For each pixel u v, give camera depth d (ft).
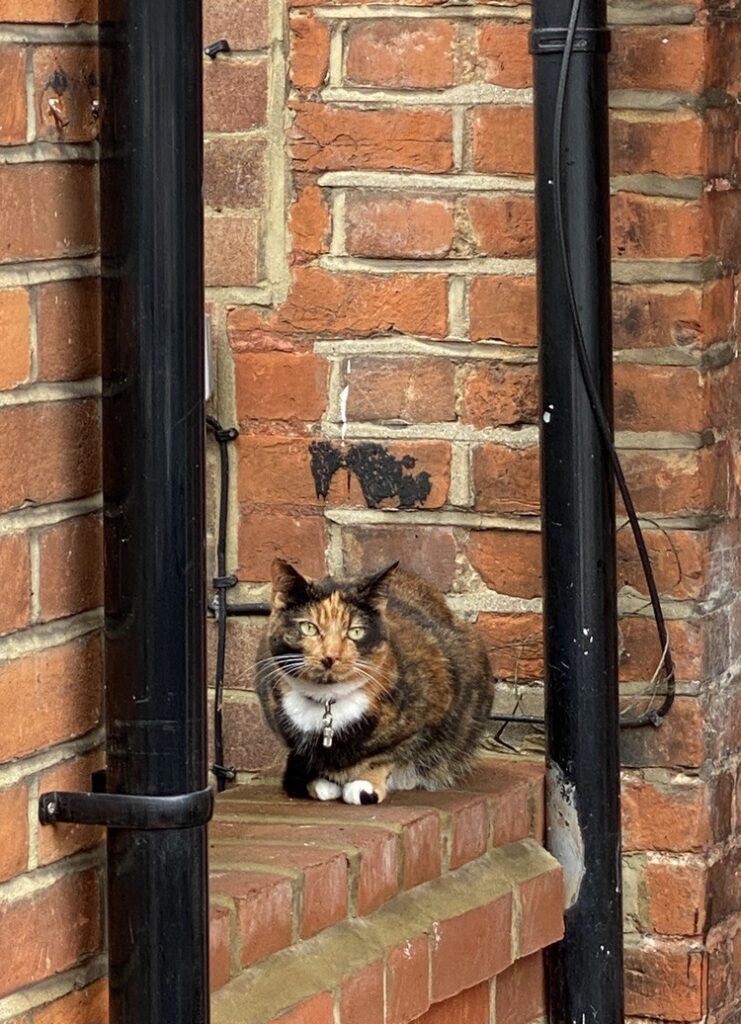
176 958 5.74
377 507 9.18
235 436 9.31
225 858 7.13
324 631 8.45
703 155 8.50
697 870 8.82
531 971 8.55
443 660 8.70
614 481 8.42
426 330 8.99
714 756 8.93
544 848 8.60
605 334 8.24
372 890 7.42
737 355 9.04
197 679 5.76
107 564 5.75
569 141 8.10
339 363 9.12
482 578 9.12
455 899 7.83
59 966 5.86
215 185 9.16
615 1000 8.61
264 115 9.06
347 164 8.97
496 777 8.64
